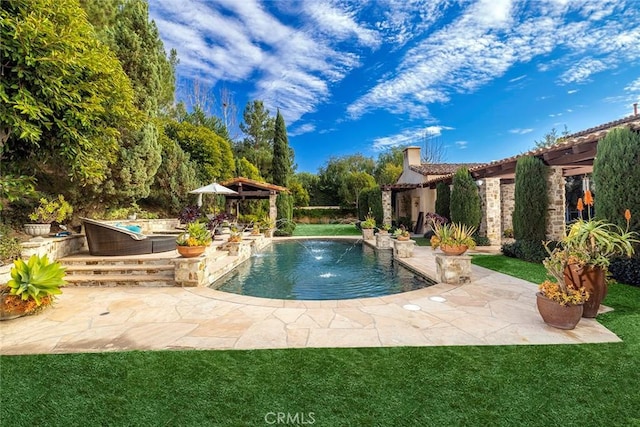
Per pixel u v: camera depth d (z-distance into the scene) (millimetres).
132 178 10820
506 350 3135
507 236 13141
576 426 2059
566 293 3684
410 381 2592
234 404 2314
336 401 2342
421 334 3594
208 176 17938
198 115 25453
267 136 37188
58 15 4496
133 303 4969
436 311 4434
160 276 6391
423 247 11883
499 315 4234
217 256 8375
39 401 2357
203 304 4898
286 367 2834
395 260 9789
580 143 6816
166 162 14500
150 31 12211
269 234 16234
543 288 3857
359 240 15398
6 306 4148
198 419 2158
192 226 6465
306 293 6117
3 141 4617
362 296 5867
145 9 12078
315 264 9367
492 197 11828
